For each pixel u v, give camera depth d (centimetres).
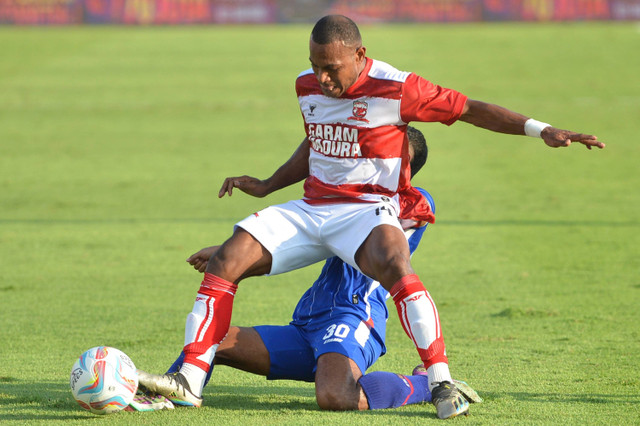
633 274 2739
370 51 10781
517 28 13688
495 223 3606
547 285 2609
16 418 1405
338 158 1568
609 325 2155
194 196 4291
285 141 6025
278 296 2539
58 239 3366
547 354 1898
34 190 4444
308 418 1399
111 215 3853
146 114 7306
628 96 7931
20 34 13375
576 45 11631
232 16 14712
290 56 11050
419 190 1697
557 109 7225
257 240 1539
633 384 1647
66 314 2312
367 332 1556
